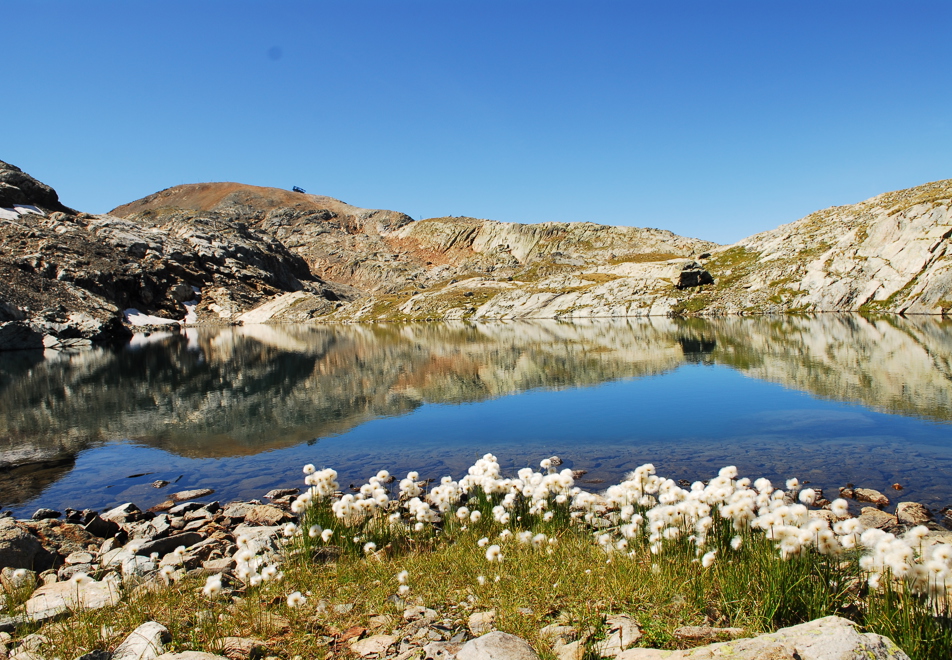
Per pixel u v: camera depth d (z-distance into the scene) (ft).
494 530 31.83
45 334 251.39
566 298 407.85
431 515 33.78
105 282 424.46
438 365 139.74
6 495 52.06
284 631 20.18
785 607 18.07
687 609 18.98
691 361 124.88
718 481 26.48
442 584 23.95
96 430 77.25
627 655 15.28
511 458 57.06
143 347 239.09
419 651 17.74
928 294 236.02
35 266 388.57
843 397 75.82
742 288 330.13
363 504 31.58
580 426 68.80
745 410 72.54
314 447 64.59
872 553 19.67
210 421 80.79
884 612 16.25
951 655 14.42
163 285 495.41
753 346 146.20
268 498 48.01
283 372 135.74
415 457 58.65
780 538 20.13
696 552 23.49
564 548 27.45
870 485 43.45
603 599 20.70
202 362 166.91
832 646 13.58
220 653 17.99
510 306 424.87
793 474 47.19
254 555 28.63
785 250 352.28
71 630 19.95
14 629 20.98
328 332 328.90
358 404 90.48
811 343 144.56
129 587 25.77
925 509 37.22
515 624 19.15
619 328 245.86
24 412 92.07
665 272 404.98
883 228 286.66
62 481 55.57
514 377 114.32
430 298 494.59
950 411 64.69
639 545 26.03
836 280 283.79
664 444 58.90
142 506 48.19
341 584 24.75
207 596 23.39
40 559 31.91
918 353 112.98
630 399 84.94
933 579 16.14
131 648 17.69
